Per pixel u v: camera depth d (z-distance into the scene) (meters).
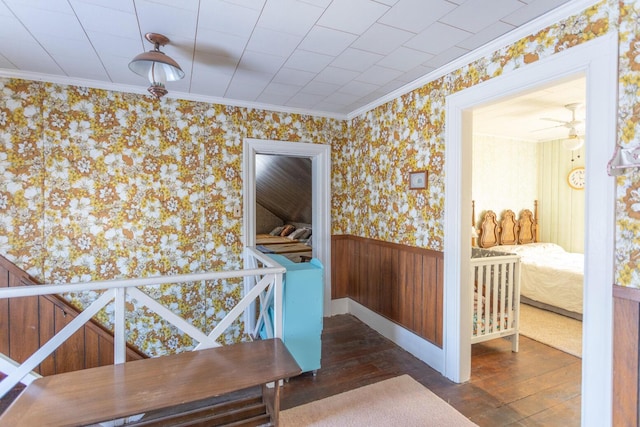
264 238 7.23
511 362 2.62
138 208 2.82
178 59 2.24
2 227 2.43
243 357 1.76
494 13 1.69
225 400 2.16
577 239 4.80
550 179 5.14
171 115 2.91
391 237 3.05
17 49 2.07
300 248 6.12
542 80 1.75
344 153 3.75
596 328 1.54
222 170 3.12
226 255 3.15
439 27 1.83
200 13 1.68
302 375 2.42
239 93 2.94
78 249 2.64
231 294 3.18
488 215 4.79
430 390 2.22
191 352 1.82
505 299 2.81
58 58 2.21
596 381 1.54
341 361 2.64
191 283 3.02
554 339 3.04
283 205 7.12
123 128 2.76
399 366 2.56
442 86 2.42
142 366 1.67
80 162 2.63
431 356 2.56
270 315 2.51
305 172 5.14
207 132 3.06
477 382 2.32
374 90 2.87
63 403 1.36
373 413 1.97
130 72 2.46
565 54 1.64
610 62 1.47
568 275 3.60
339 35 1.92
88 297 2.69
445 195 2.40
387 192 3.09
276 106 3.32
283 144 3.39
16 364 1.59
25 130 2.47
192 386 1.49
